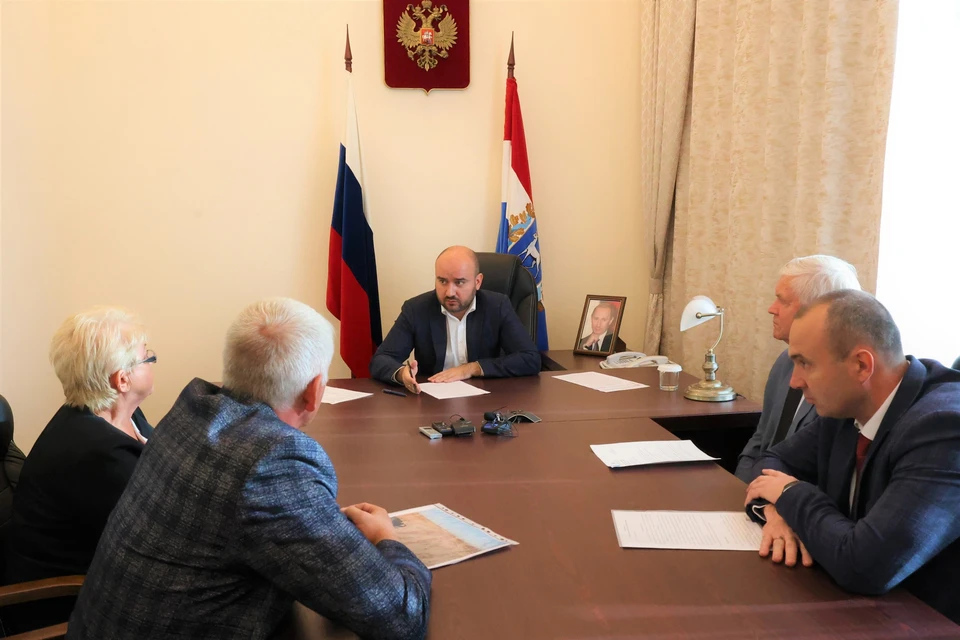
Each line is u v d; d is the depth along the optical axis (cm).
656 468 181
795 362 137
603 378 288
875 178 245
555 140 409
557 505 156
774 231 301
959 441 118
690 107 369
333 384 281
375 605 102
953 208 224
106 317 175
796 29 289
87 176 374
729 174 338
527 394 261
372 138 394
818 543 123
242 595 106
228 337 119
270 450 105
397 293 406
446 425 215
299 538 102
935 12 225
